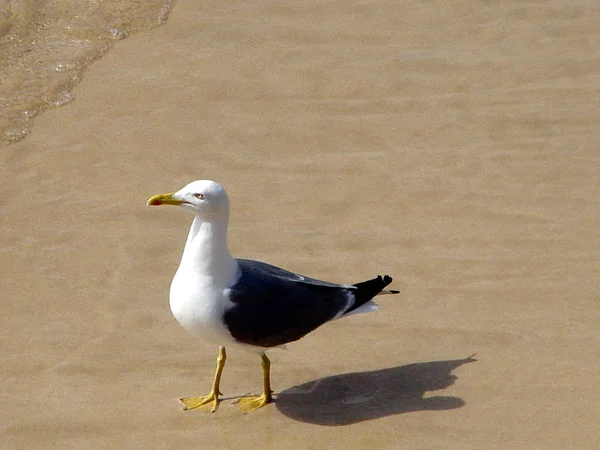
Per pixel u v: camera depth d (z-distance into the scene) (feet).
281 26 63.57
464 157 50.78
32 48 60.90
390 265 42.29
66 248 43.73
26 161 50.34
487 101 55.88
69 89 56.85
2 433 32.65
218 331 32.32
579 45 61.36
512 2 66.44
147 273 42.11
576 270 41.45
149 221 45.78
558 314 38.55
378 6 66.03
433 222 45.47
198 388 35.22
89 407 34.01
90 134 52.70
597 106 55.21
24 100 55.47
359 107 55.42
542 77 58.18
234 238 44.16
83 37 62.13
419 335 37.78
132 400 34.47
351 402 34.14
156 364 36.55
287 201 47.24
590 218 45.29
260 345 33.14
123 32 62.85
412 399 34.06
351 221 45.65
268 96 56.34
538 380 34.71
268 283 32.78
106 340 37.78
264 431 32.73
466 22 64.13
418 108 55.26
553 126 53.42
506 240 43.86
